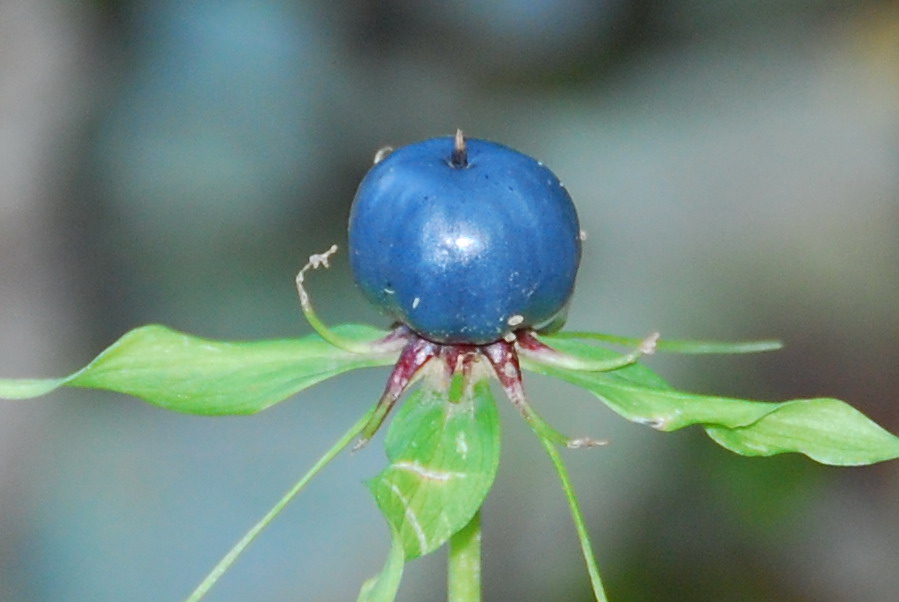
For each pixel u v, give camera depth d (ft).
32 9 0.93
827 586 1.01
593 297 1.30
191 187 1.26
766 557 1.03
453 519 0.59
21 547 0.97
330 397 1.10
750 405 0.60
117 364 0.61
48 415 0.99
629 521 1.04
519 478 1.06
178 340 0.61
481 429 0.60
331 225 1.28
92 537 0.98
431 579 0.99
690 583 1.01
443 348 0.61
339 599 0.97
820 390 1.19
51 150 0.97
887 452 0.60
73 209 1.04
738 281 1.33
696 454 1.08
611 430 1.10
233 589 0.97
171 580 0.97
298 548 1.00
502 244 0.60
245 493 1.03
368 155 1.36
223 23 1.37
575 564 1.02
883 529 1.04
